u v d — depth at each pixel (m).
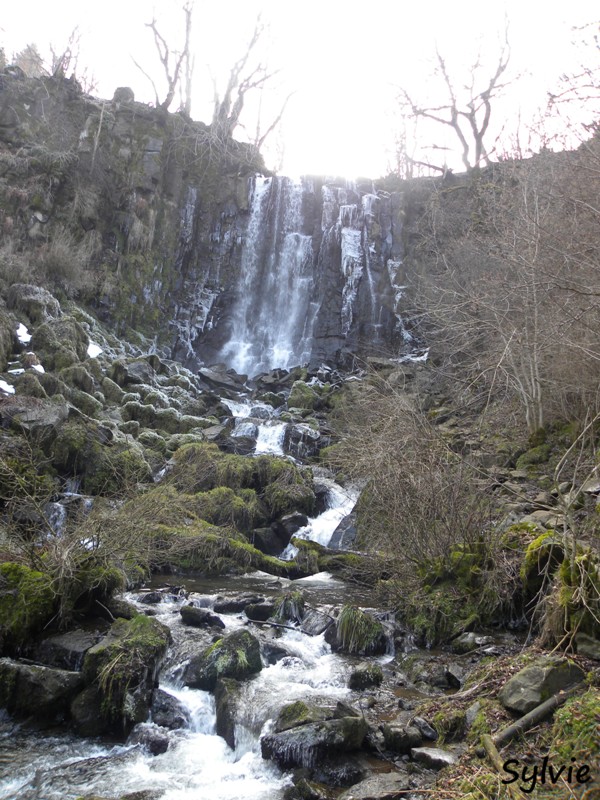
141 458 14.44
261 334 28.61
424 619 7.87
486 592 7.68
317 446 17.27
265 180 30.25
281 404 21.95
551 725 4.89
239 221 29.80
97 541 7.59
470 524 8.32
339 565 11.24
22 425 13.20
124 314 24.80
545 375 12.38
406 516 8.66
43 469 12.91
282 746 5.39
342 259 28.12
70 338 18.48
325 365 25.47
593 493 8.96
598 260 9.80
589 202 10.77
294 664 7.14
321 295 28.11
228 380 23.56
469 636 7.38
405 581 8.62
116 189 26.22
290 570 11.48
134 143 27.20
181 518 11.84
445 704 5.86
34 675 6.16
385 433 9.56
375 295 27.67
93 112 27.05
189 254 28.69
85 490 13.36
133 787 5.15
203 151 29.69
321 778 5.19
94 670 6.20
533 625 7.20
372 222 28.58
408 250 28.12
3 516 8.70
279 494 13.81
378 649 7.65
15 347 17.52
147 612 8.25
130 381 19.62
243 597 9.20
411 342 25.92
